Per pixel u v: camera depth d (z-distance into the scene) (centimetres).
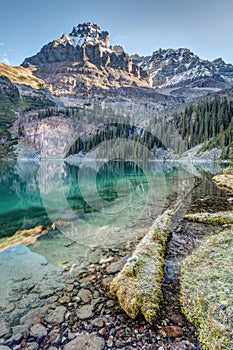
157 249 689
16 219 1127
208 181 2380
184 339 376
